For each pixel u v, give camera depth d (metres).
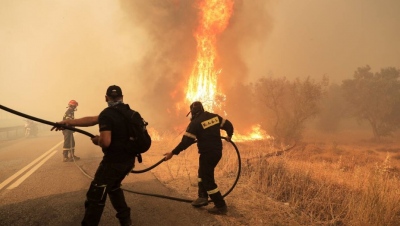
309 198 4.86
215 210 4.15
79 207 4.33
